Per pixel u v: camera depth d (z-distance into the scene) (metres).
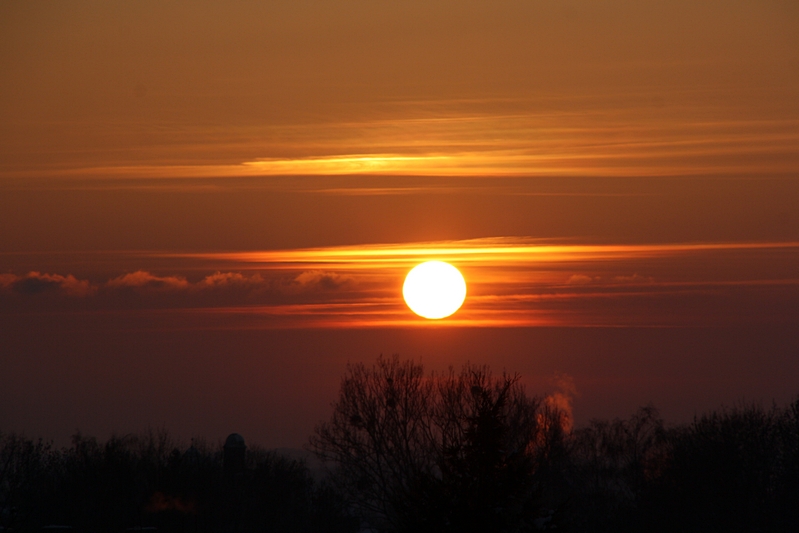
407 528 95.88
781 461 188.62
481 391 100.75
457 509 94.12
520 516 95.94
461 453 98.88
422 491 96.81
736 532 182.12
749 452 193.12
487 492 94.94
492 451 96.19
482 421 97.25
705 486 190.88
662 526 194.75
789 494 178.75
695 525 188.62
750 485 186.25
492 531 93.56
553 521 96.44
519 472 96.25
